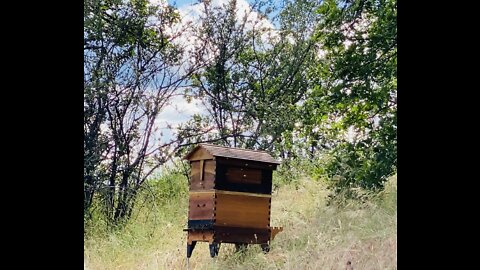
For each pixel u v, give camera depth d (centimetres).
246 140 812
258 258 481
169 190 737
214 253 437
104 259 597
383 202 538
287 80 846
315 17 834
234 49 815
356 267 454
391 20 567
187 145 767
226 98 810
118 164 727
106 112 728
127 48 737
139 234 635
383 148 554
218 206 442
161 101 753
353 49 568
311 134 730
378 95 560
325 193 614
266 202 461
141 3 745
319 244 490
